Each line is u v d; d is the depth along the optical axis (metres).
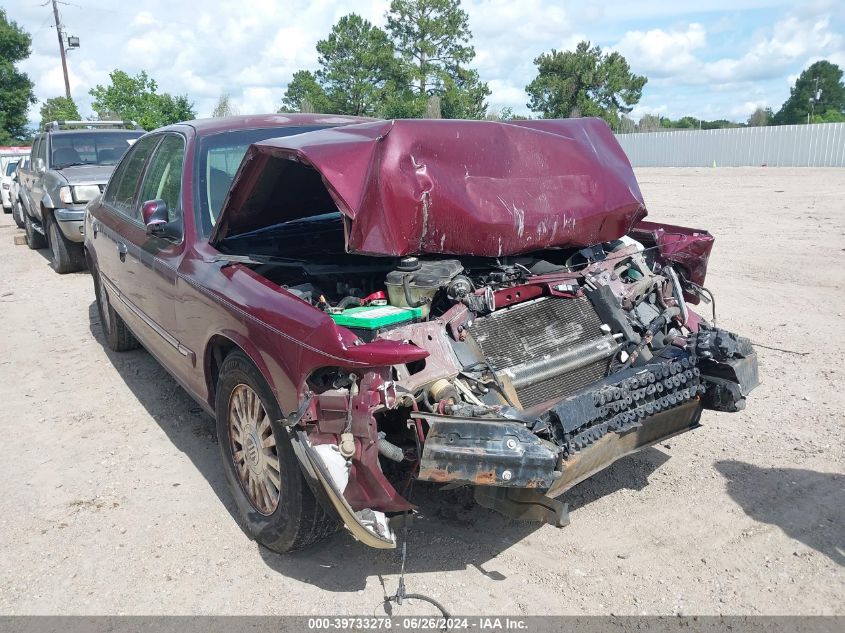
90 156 11.16
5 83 54.62
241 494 3.77
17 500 4.18
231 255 4.04
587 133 4.36
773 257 10.20
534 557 3.52
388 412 3.17
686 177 30.83
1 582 3.45
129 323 5.58
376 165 3.47
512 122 4.10
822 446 4.52
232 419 3.77
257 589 3.34
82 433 5.05
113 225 5.67
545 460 2.88
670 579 3.33
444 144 3.65
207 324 3.82
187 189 4.44
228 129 4.81
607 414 3.34
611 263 4.18
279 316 3.22
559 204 3.97
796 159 38.81
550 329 3.72
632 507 3.93
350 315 3.28
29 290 9.44
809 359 6.00
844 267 9.34
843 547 3.52
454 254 3.74
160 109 31.72
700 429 4.82
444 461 2.86
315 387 3.08
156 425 5.16
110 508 4.07
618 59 67.19
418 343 3.24
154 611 3.21
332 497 2.88
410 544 3.65
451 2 64.94
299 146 3.47
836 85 96.62
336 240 4.70
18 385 6.02
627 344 3.87
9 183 19.22
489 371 3.37
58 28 43.19
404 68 63.94
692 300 4.58
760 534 3.64
